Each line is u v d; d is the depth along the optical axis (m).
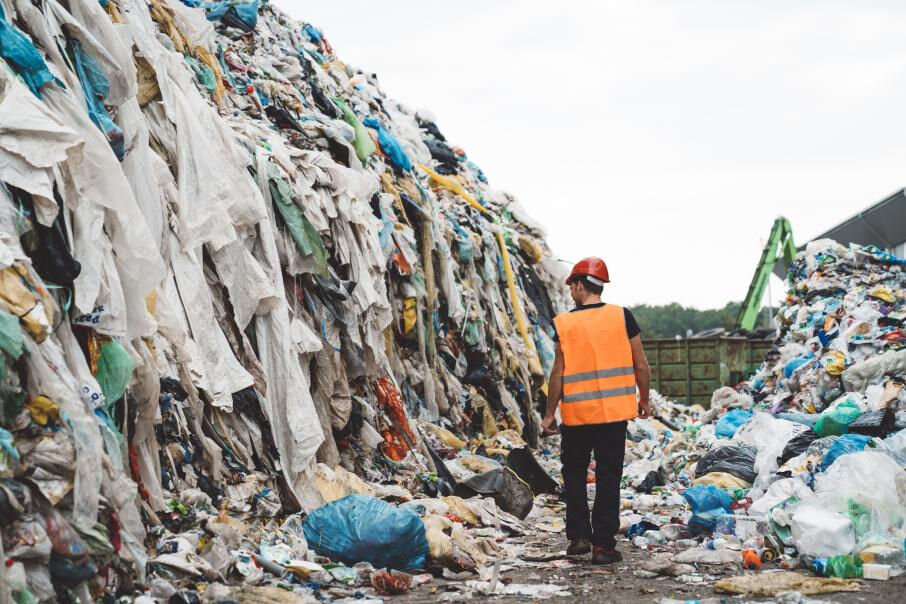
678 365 20.20
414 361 11.00
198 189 6.63
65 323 4.72
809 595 4.85
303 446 6.88
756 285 28.75
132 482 4.54
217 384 6.25
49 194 4.61
